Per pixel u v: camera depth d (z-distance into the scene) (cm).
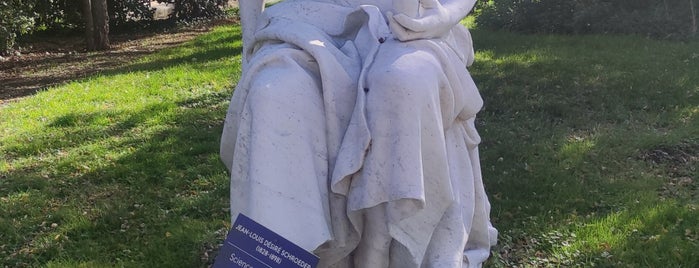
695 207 484
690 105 707
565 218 473
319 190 239
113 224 500
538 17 1148
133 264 431
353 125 240
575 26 1108
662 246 420
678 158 590
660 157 593
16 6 1345
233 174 249
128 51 1341
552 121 691
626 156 592
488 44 1045
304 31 264
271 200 229
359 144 235
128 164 625
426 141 238
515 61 909
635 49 949
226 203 524
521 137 642
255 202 229
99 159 648
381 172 233
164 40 1462
